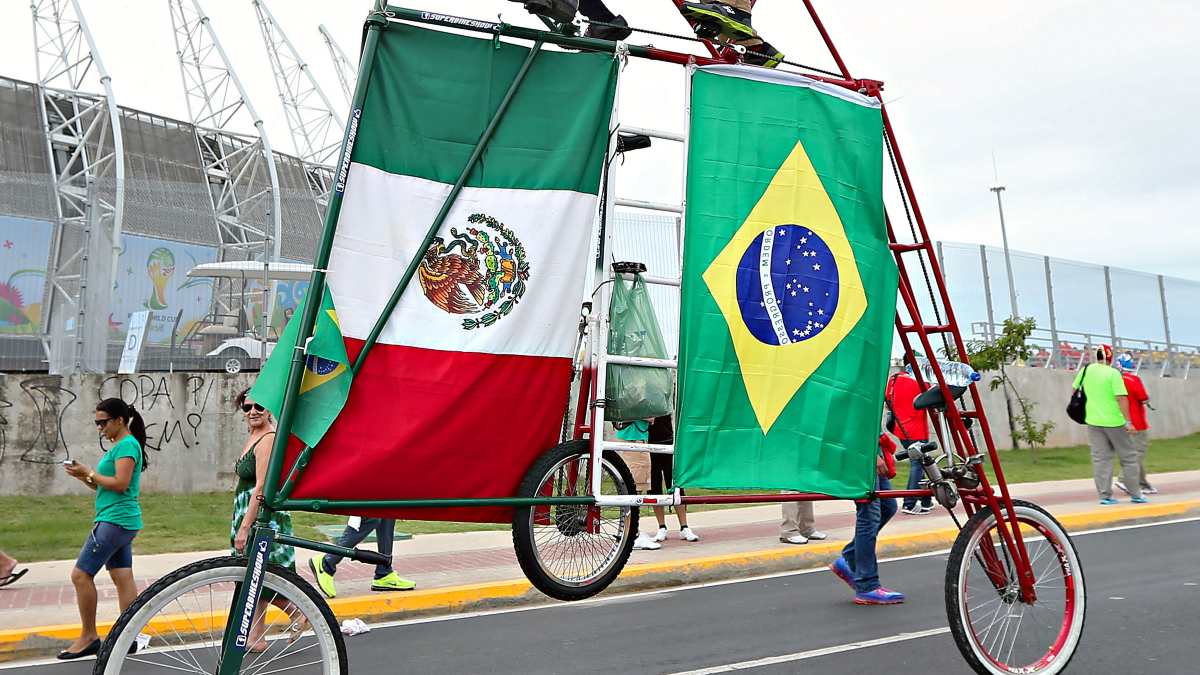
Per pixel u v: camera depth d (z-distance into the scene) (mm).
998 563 5332
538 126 4520
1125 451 13812
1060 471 19297
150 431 14242
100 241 15031
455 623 7891
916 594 8453
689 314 4742
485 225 4395
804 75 5059
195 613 4648
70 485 13727
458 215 4359
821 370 4906
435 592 8445
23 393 13578
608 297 4680
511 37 4504
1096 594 8141
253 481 6883
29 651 7043
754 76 4973
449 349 4309
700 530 12211
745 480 4723
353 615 7988
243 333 15742
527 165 4477
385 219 4246
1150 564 9602
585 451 4652
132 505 7043
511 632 7461
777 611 7945
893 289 5121
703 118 4848
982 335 24562
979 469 5258
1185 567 9398
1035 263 26500
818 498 4891
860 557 8047
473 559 10297
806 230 4926
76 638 7211
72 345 14672
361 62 4254
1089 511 12883
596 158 4590
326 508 4109
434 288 4316
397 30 4355
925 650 6449
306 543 4098
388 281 4238
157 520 12219
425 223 4312
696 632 7242
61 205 16422
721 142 4848
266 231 16188
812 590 8883
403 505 4254
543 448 4539
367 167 4227
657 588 9336
